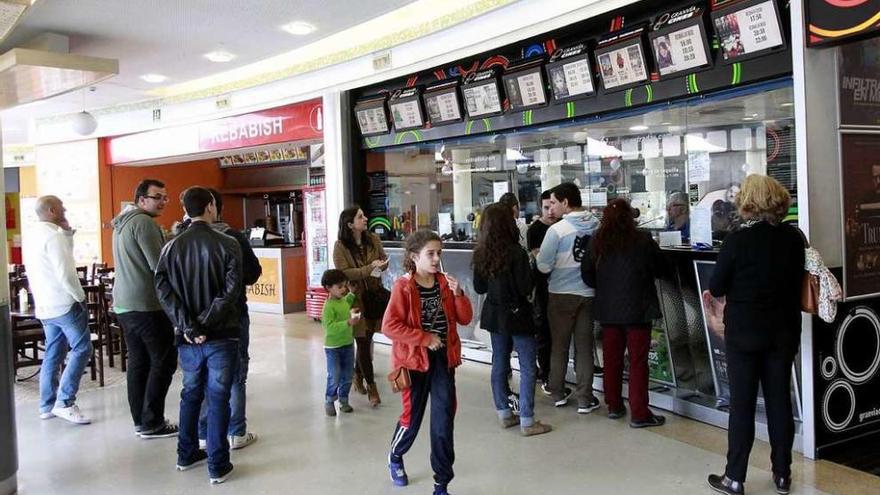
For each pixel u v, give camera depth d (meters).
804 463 3.47
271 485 3.38
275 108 8.05
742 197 3.07
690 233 4.73
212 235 3.46
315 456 3.77
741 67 3.96
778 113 4.16
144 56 6.47
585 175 5.67
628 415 4.34
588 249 4.16
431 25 5.89
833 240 3.54
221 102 8.50
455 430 4.14
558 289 4.41
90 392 5.39
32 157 12.97
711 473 3.37
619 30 4.67
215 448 3.43
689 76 4.26
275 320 8.97
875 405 3.75
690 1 4.34
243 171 11.98
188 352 3.49
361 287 4.71
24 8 4.62
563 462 3.57
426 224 6.84
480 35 5.53
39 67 5.32
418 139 6.48
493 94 5.63
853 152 3.61
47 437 4.23
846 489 3.14
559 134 5.74
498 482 3.33
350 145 7.13
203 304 3.42
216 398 3.43
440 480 3.12
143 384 4.25
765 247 2.96
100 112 10.02
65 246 4.48
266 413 4.62
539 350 4.90
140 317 4.07
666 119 4.96
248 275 3.97
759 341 2.97
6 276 3.42
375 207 7.18
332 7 5.09
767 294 2.96
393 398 4.96
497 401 4.16
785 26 3.69
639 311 3.97
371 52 6.55
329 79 7.12
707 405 4.19
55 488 3.42
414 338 3.05
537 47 5.39
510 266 3.92
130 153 10.00
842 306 3.59
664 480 3.30
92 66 5.51
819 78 3.46
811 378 3.51
